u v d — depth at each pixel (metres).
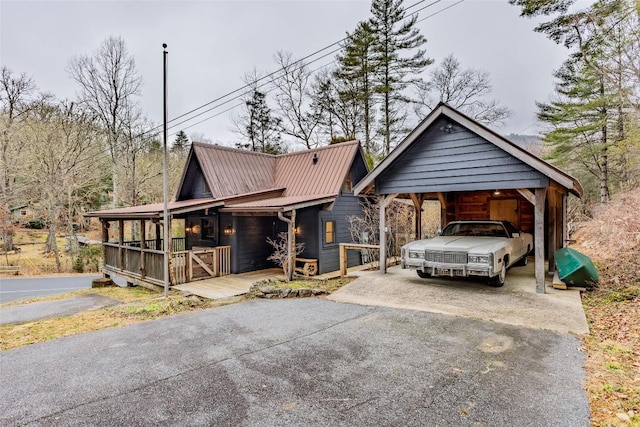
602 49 12.81
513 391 3.51
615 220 11.27
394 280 8.88
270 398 3.49
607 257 10.24
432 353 4.54
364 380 3.83
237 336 5.45
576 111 19.39
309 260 11.53
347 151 13.58
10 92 21.48
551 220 9.31
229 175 13.68
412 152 8.81
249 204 11.35
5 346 5.28
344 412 3.21
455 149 8.09
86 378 4.05
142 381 3.93
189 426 3.04
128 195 24.12
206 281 10.67
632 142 14.12
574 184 6.80
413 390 3.59
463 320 5.91
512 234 9.18
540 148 28.66
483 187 7.68
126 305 7.91
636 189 13.17
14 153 21.12
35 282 16.17
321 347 4.86
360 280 9.12
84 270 20.00
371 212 14.07
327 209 11.71
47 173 20.20
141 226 11.31
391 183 9.24
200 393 3.62
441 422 3.02
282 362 4.38
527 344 4.77
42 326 6.36
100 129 22.33
